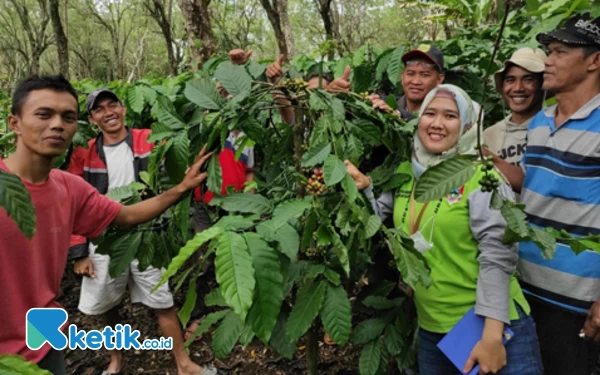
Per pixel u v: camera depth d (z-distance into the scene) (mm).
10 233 1256
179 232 1733
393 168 1676
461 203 1383
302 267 1451
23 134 1287
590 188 1497
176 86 2797
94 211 1534
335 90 1624
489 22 2826
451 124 1387
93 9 15758
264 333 1046
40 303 1396
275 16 6848
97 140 2289
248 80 1470
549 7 1249
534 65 1862
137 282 2242
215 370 2332
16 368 720
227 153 2582
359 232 1262
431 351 1532
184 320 1159
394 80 2441
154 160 1478
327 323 1343
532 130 1716
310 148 1308
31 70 10742
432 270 1444
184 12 3502
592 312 1459
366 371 1663
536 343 1445
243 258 1016
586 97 1537
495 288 1319
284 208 1227
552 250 1073
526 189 1677
